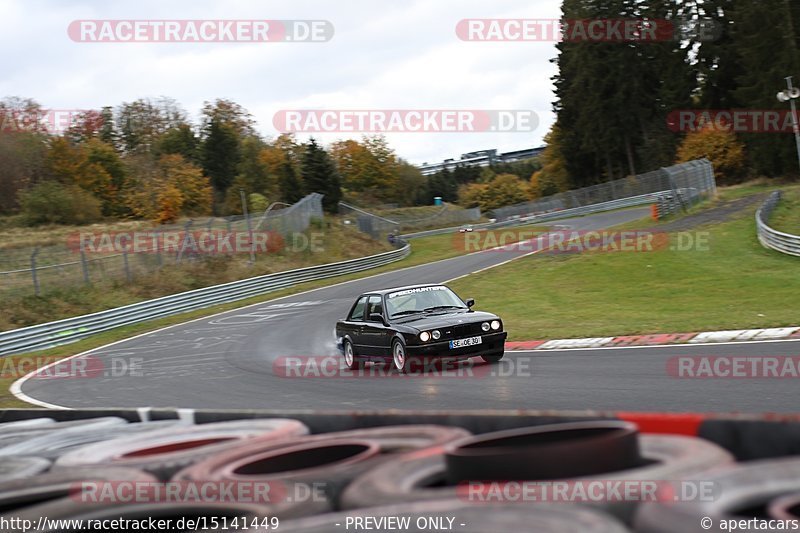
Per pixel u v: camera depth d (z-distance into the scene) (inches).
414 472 128.5
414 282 1838.1
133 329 1535.4
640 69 4411.9
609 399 453.4
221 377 759.1
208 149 4798.2
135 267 2015.3
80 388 788.0
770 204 2107.5
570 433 135.3
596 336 817.5
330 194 4411.9
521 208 4156.0
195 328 1424.7
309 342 1026.1
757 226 1854.1
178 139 5059.1
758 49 3540.8
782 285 1188.5
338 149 5664.4
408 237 3964.1
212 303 1852.9
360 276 2295.8
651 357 629.0
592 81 4419.3
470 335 658.2
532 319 1107.9
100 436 208.2
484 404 468.4
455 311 707.4
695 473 107.1
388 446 149.9
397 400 514.9
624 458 118.3
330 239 2783.0
